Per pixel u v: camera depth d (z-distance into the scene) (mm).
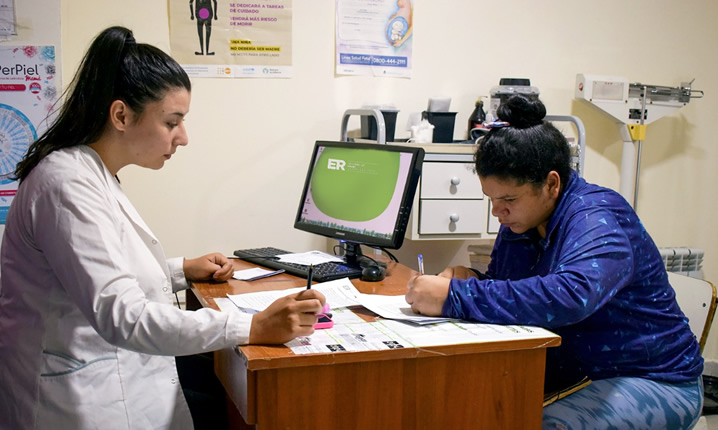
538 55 2631
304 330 1104
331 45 2379
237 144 2328
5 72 1980
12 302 1141
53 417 1123
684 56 2846
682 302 1849
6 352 1142
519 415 1243
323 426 1108
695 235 2996
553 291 1210
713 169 2973
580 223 1292
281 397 1075
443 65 2514
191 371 1773
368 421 1138
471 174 2230
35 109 2002
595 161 2781
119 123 1148
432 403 1177
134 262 1196
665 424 1332
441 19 2488
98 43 1140
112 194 1189
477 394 1206
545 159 1307
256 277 1657
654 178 2895
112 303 1030
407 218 1681
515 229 1412
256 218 2385
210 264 1637
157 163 1226
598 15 2691
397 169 1728
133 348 1055
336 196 1864
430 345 1119
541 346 1188
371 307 1355
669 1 2785
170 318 1060
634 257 1359
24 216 1103
